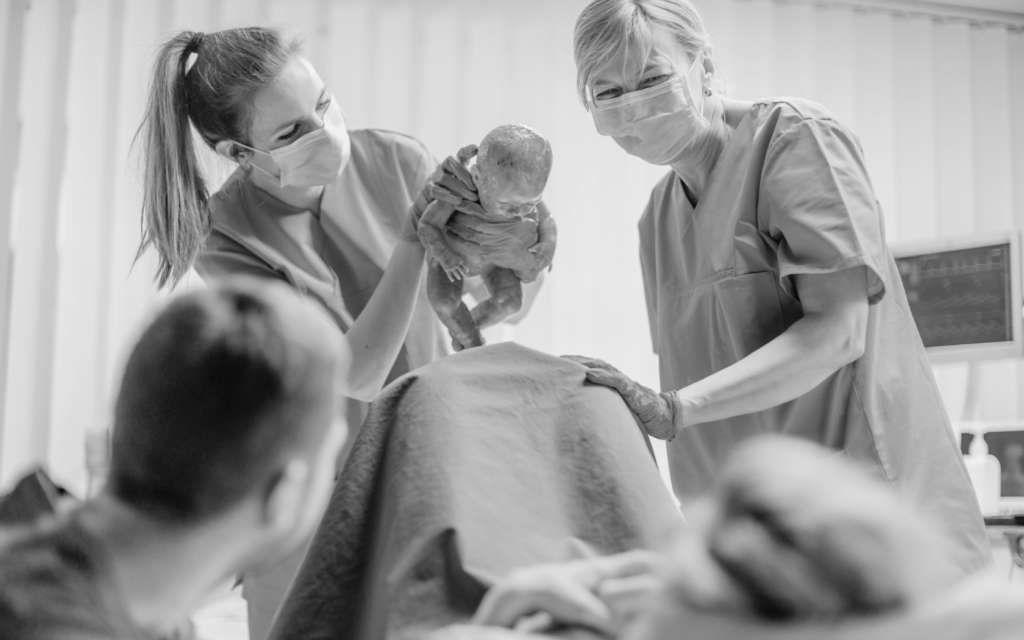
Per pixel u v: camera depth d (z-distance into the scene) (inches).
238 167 79.4
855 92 176.2
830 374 62.1
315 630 38.9
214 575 32.2
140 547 31.0
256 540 32.4
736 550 21.6
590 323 158.7
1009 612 20.4
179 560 31.3
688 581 22.2
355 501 40.8
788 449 23.5
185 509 31.1
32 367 145.9
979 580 22.5
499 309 59.9
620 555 37.4
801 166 63.7
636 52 63.9
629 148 69.3
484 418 41.0
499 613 33.8
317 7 158.6
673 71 64.9
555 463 40.4
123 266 148.6
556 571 34.4
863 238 61.3
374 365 66.2
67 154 150.6
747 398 57.9
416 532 37.9
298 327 32.4
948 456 66.1
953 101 180.4
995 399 169.5
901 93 178.7
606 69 64.9
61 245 148.8
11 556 29.8
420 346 76.2
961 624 20.3
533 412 41.7
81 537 30.6
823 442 66.0
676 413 54.4
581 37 65.7
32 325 146.8
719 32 171.8
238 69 69.6
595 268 160.2
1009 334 122.8
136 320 147.9
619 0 64.9
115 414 32.1
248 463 31.2
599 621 33.4
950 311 127.0
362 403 74.5
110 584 30.0
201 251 75.5
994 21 182.7
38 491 38.4
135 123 151.3
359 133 81.8
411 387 42.3
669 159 69.2
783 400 59.7
